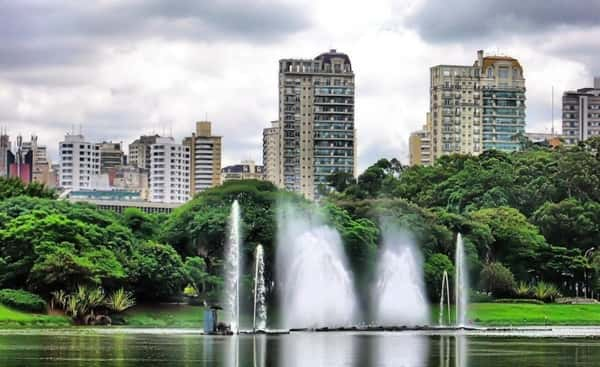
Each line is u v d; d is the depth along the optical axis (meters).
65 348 102.44
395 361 92.38
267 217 183.00
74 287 155.00
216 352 100.12
